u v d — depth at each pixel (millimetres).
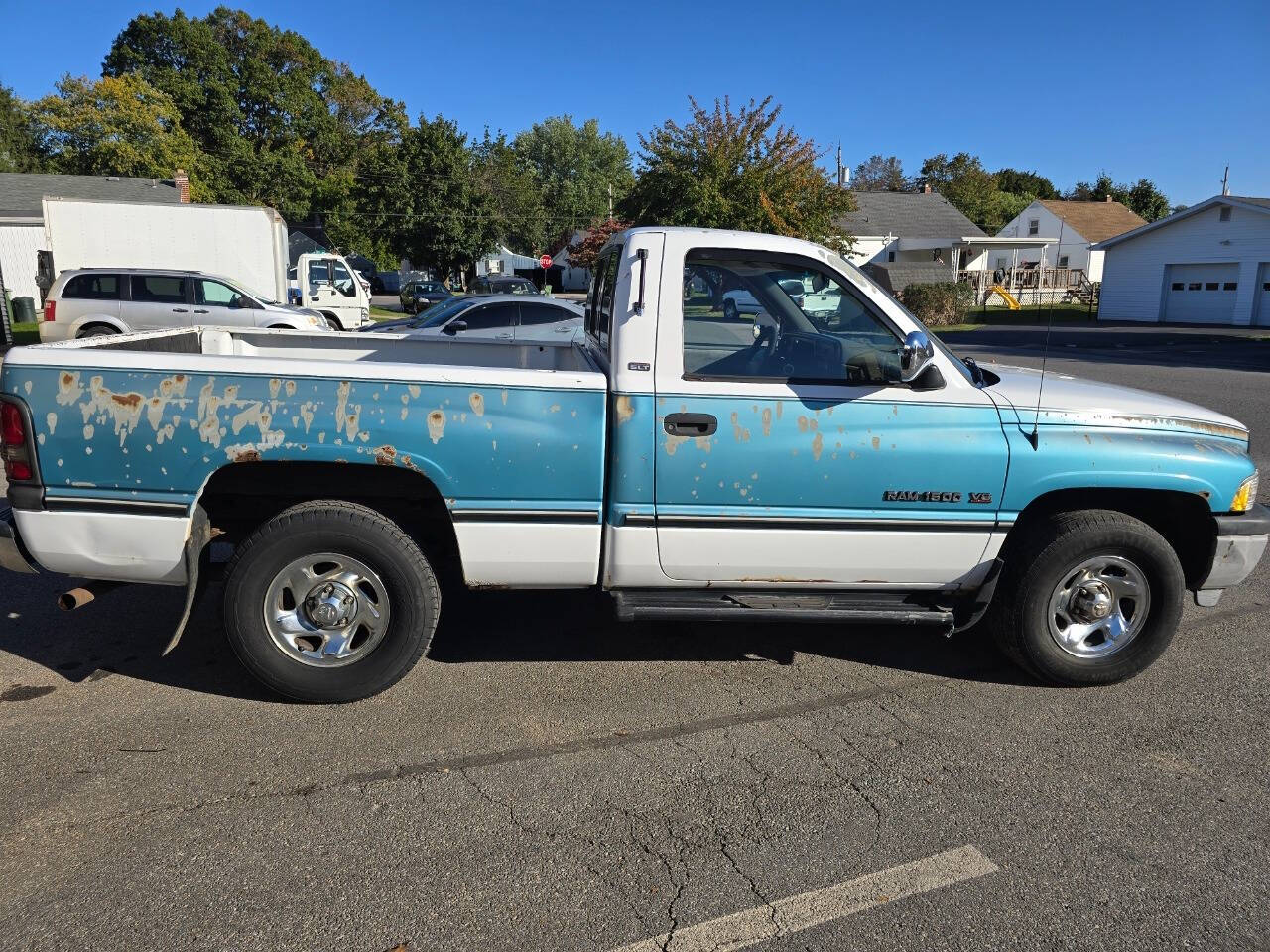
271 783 3385
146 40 62000
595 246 39906
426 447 3729
